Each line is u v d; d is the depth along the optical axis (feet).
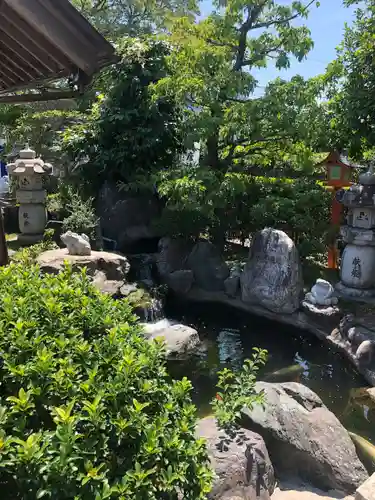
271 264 28.17
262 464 12.22
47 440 6.70
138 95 36.70
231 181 29.91
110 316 10.78
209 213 30.58
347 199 27.07
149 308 26.89
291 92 28.99
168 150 38.50
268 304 27.86
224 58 29.89
